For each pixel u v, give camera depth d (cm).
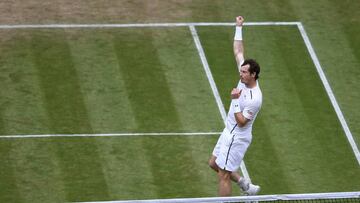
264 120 6041
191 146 5809
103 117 5997
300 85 6369
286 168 5681
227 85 6328
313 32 6850
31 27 6719
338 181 5616
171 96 6197
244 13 6962
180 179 5553
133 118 6000
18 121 5928
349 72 6531
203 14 6925
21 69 6344
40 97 6125
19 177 5512
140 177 5550
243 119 4691
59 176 5531
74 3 6950
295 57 6619
